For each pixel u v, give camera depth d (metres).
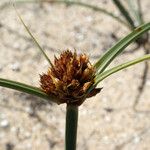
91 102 0.35
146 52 0.38
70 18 0.41
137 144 0.32
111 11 0.42
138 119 0.34
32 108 0.35
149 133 0.33
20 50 0.38
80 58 0.16
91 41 0.39
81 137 0.33
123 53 0.38
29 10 0.42
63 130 0.33
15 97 0.35
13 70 0.37
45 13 0.42
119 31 0.40
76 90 0.15
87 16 0.42
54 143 0.33
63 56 0.16
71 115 0.16
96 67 0.16
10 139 0.33
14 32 0.40
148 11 0.41
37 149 0.32
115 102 0.35
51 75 0.15
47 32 0.40
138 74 0.37
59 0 0.40
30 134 0.33
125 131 0.33
